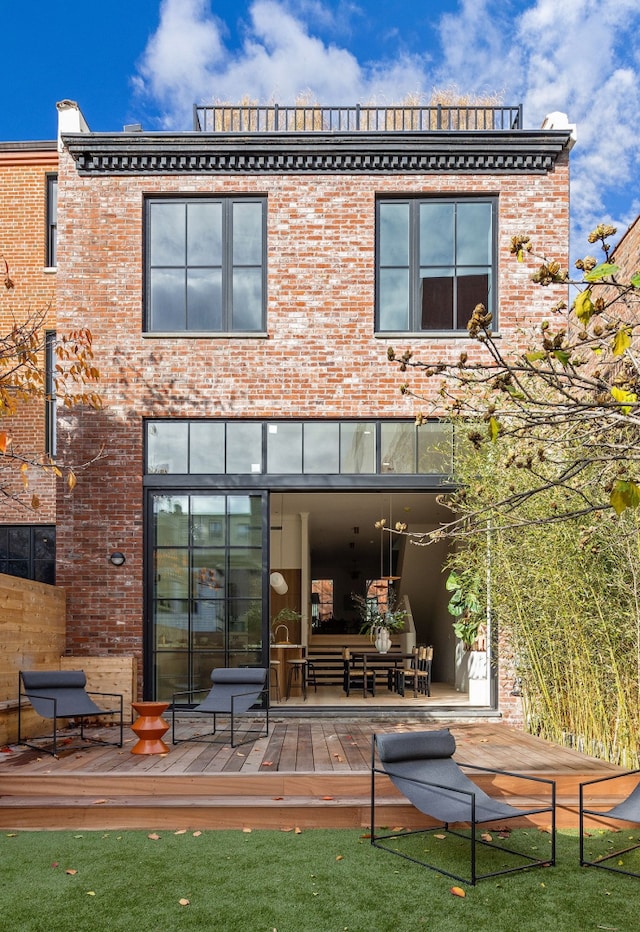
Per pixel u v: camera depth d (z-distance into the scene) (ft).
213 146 29.76
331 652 44.50
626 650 21.50
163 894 14.60
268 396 29.71
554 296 29.76
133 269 30.01
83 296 29.96
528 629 24.50
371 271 29.99
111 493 29.43
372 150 29.71
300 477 29.48
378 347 29.81
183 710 28.89
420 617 50.57
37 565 39.50
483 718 29.07
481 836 18.33
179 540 29.55
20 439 39.29
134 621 29.04
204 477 29.50
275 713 29.09
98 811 19.25
